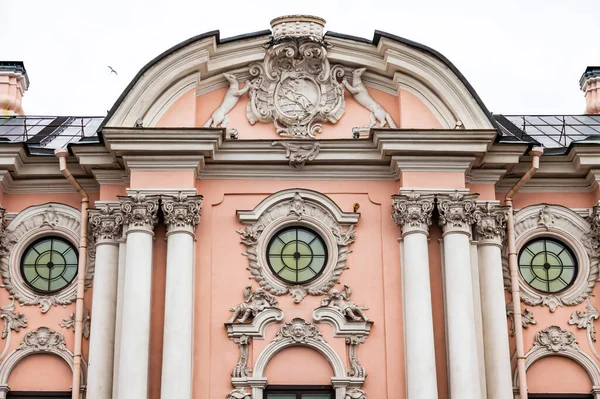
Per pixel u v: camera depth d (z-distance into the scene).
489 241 26.47
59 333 26.27
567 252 27.33
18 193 27.39
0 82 33.31
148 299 25.31
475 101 26.50
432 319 25.52
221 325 25.73
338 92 27.17
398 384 25.33
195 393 25.20
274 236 26.53
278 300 25.94
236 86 27.25
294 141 26.56
